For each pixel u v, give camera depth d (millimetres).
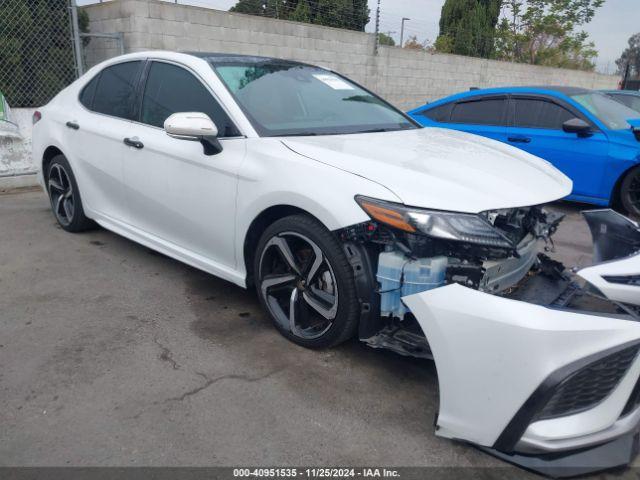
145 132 3689
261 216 2975
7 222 5297
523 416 1968
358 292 2504
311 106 3535
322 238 2639
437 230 2229
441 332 2096
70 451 2182
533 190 2578
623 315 1979
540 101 6348
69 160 4500
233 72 3475
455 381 2092
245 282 3195
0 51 6922
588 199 6055
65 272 4039
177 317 3355
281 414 2439
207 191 3217
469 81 15641
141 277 3971
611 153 5746
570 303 2406
